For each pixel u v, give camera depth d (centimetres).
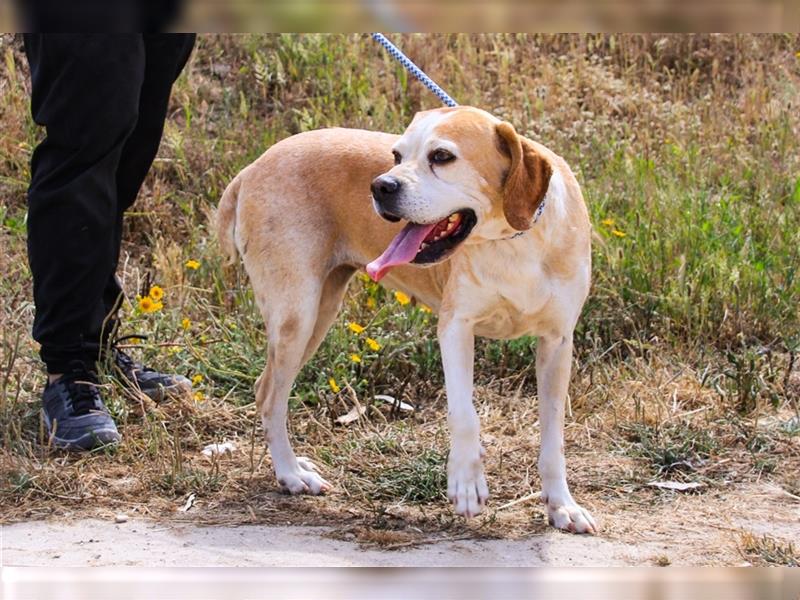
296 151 689
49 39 689
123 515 633
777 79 1286
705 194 1006
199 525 620
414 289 694
